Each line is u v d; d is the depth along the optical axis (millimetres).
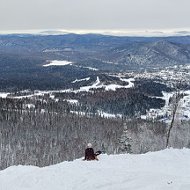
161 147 95250
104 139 152500
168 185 18250
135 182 19719
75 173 24016
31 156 130500
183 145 70688
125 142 67875
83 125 189625
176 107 56500
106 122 198750
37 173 25312
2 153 134000
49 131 182000
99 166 27016
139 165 26797
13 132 176625
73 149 142625
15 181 24281
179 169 25078
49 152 141625
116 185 19781
